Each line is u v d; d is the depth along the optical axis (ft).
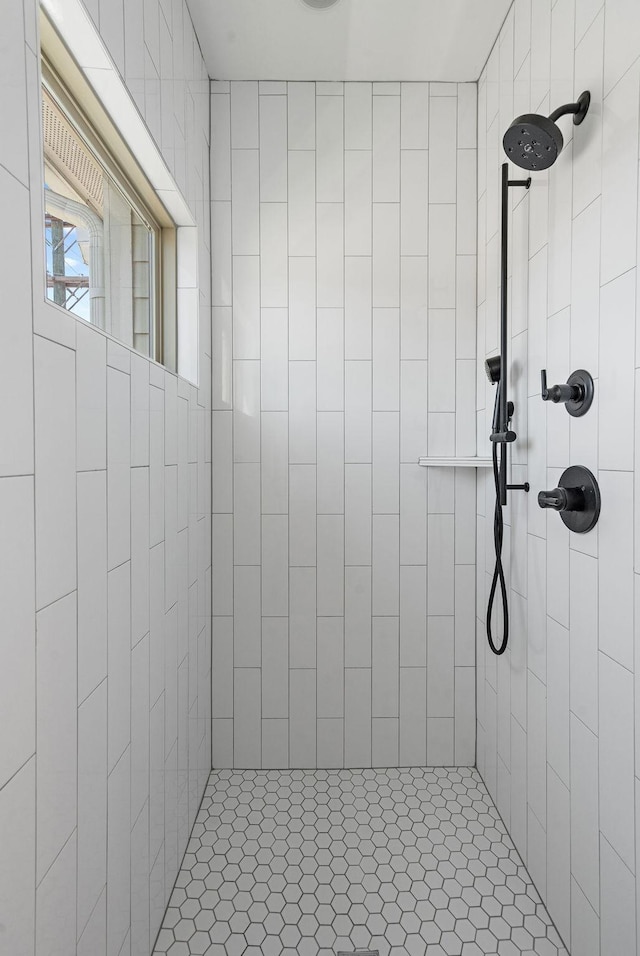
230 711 7.47
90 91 3.95
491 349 6.70
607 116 3.90
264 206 7.25
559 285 4.72
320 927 5.00
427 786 7.09
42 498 2.70
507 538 6.08
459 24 6.25
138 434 4.23
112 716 3.68
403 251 7.30
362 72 7.08
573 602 4.50
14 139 2.42
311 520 7.39
